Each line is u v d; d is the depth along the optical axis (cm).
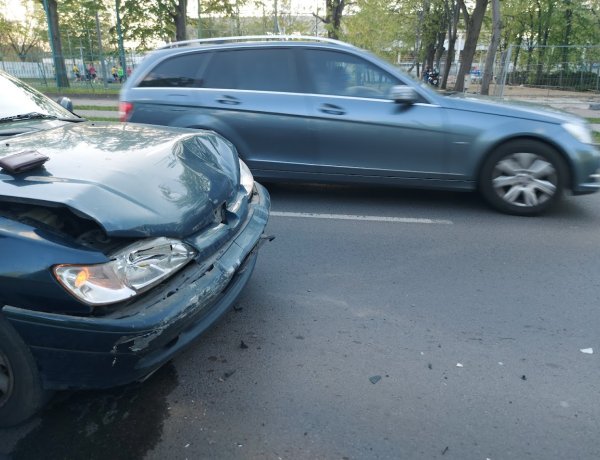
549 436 235
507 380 274
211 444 229
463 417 246
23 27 4744
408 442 230
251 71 569
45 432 233
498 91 1919
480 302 358
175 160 279
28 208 219
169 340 226
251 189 337
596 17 3378
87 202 213
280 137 561
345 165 557
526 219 533
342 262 423
